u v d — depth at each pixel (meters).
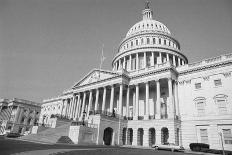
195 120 40.97
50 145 26.36
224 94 39.00
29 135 43.72
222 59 41.44
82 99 65.12
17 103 96.31
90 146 30.81
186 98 43.97
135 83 50.09
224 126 37.16
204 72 43.16
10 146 20.34
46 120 87.81
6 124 89.44
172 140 37.84
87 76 61.94
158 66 47.50
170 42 79.56
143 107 51.75
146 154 20.55
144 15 98.31
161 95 49.84
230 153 31.09
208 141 38.09
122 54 75.50
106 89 56.09
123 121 45.81
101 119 40.22
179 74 46.88
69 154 15.74
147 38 78.31
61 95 85.75
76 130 35.75
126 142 44.75
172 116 40.28
